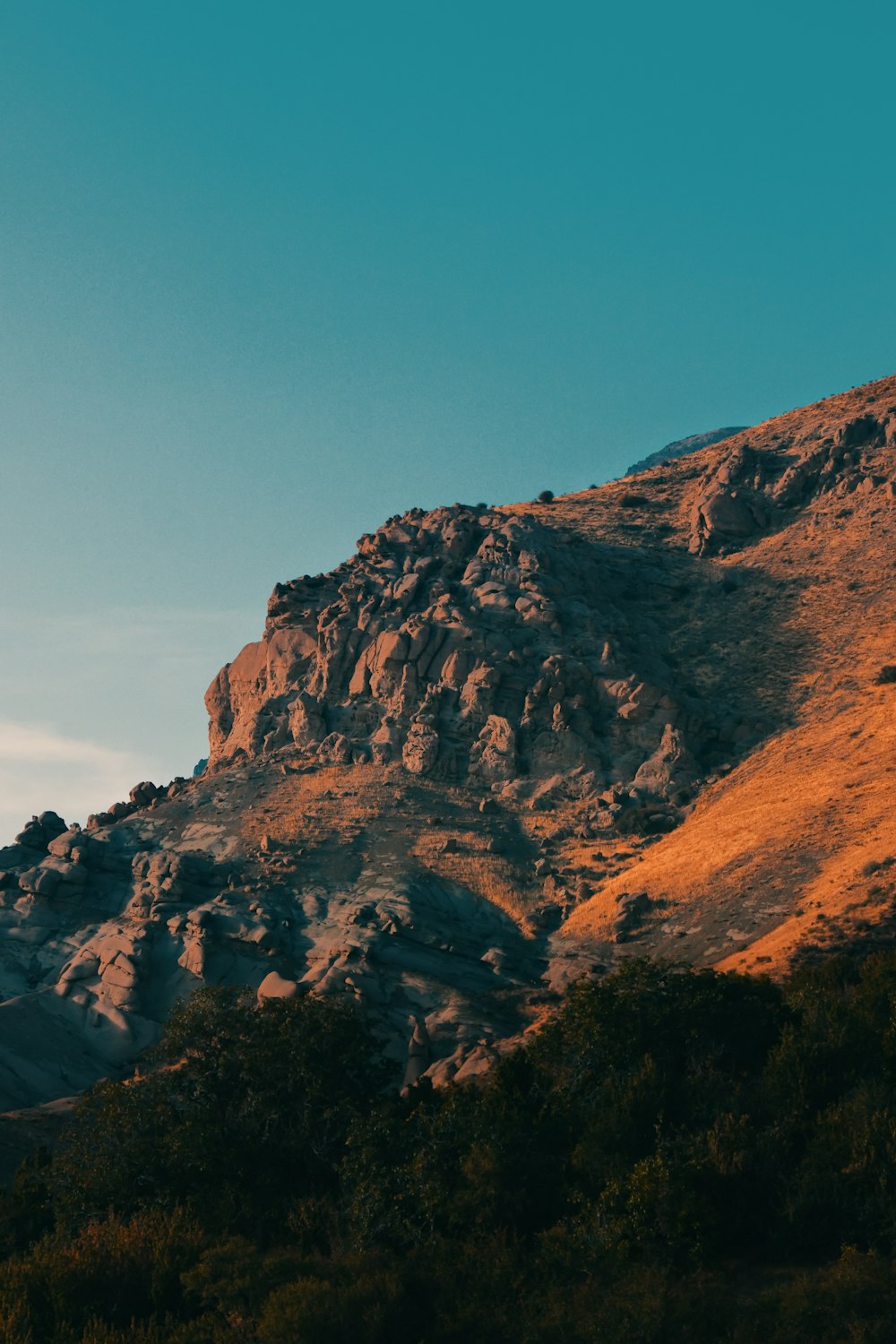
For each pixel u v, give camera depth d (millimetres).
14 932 119750
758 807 119875
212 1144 62406
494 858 124438
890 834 100438
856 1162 51406
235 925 114250
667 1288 46625
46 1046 103062
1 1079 96875
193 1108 65938
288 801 135875
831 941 84812
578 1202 54281
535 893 120000
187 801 139875
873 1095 56156
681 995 65938
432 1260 51656
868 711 133125
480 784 137500
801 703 145000
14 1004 107375
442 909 116750
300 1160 63562
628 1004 64938
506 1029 98188
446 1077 88688
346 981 104312
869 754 120562
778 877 102812
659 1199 50531
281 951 112188
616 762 137375
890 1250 48625
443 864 123250
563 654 149000
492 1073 76188
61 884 123500
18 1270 51594
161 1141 62375
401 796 134250
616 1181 53156
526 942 113000
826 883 97188
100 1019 107562
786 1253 49844
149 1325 48250
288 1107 65250
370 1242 54344
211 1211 59156
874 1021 62812
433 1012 101438
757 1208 51375
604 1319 45375
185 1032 68312
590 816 130250
